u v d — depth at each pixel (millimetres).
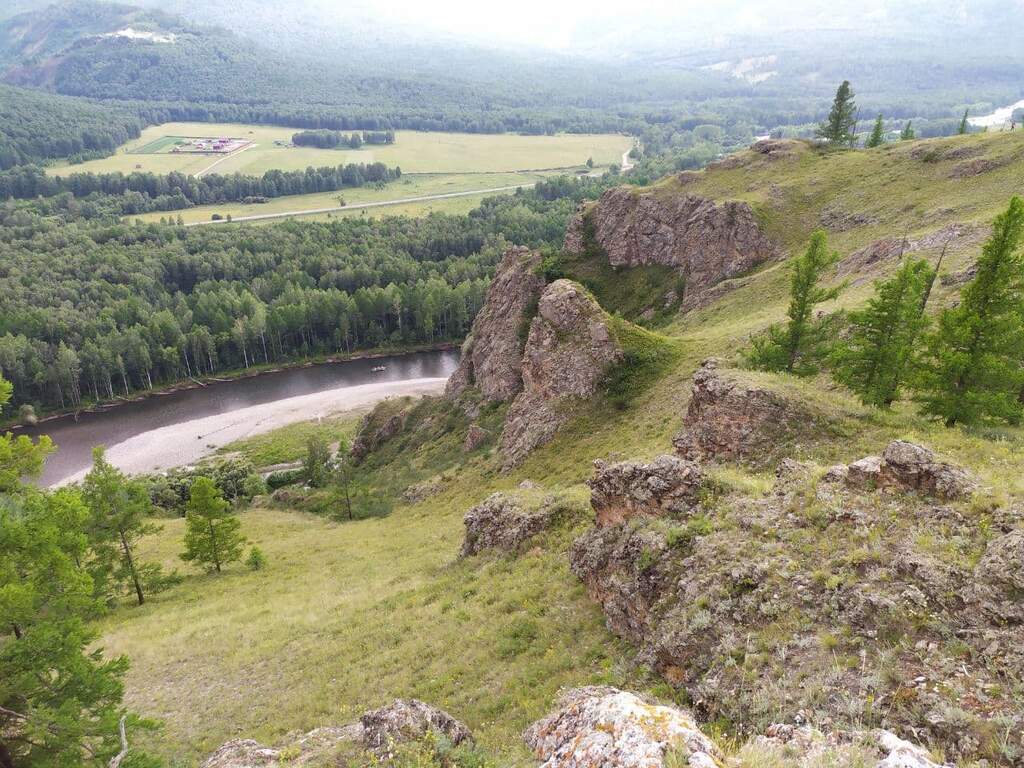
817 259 38562
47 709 17000
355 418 116812
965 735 9820
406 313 164875
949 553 13359
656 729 9711
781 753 9680
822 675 12047
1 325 128875
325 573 44656
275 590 42312
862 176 89375
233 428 115500
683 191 102688
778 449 28094
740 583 15477
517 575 27312
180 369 140750
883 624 12555
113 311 141750
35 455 23750
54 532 20875
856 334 34531
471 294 164375
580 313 60844
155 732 23500
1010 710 9906
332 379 142375
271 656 28844
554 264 92875
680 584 16984
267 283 166375
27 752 17422
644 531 19906
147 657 31953
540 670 19203
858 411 29016
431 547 44250
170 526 71250
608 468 23422
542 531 29938
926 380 28344
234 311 151625
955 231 60375
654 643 16156
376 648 26016
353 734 14617
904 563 13516
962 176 77438
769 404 29859
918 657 11625
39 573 20656
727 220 89812
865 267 66750
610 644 18828
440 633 24875
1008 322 26656
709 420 31750
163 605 43125
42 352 125500
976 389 27547
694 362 54688
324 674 25078
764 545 16438
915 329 32156
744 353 44469
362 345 161000
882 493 16562
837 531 15789
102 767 17438
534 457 55312
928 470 16016
